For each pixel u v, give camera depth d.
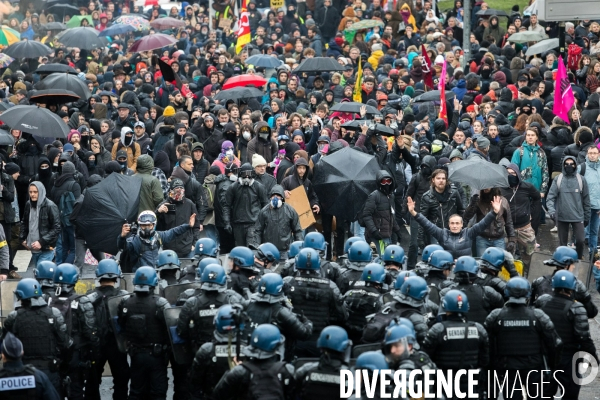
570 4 37.06
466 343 17.62
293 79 41.59
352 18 56.78
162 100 43.22
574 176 30.00
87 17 60.84
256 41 55.84
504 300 20.42
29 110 31.64
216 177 29.78
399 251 21.50
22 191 32.34
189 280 21.72
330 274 21.56
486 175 27.42
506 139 35.84
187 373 20.19
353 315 19.91
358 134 34.00
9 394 16.19
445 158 32.41
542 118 39.16
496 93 42.47
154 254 24.34
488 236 27.34
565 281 19.30
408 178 34.78
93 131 36.03
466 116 38.41
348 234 31.61
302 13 61.06
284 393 15.91
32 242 29.19
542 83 42.12
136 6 68.00
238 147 33.91
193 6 62.22
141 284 19.38
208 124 34.69
